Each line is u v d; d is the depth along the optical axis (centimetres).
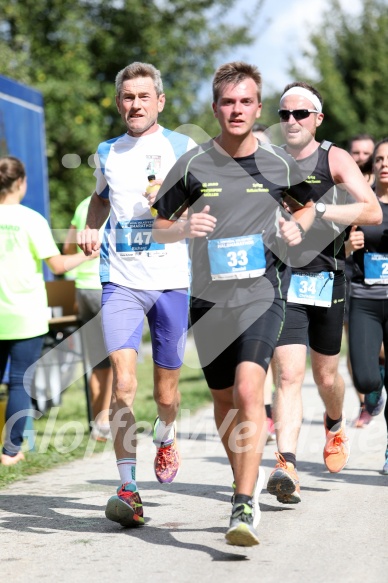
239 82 1127
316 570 1034
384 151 1691
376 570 1032
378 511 1331
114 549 1150
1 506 1430
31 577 1042
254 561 1077
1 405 2062
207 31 6366
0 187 1792
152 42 6212
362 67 7994
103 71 6388
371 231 1669
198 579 1008
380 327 1692
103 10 6359
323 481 1572
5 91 2664
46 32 5966
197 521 1293
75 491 1542
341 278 1450
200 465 1772
